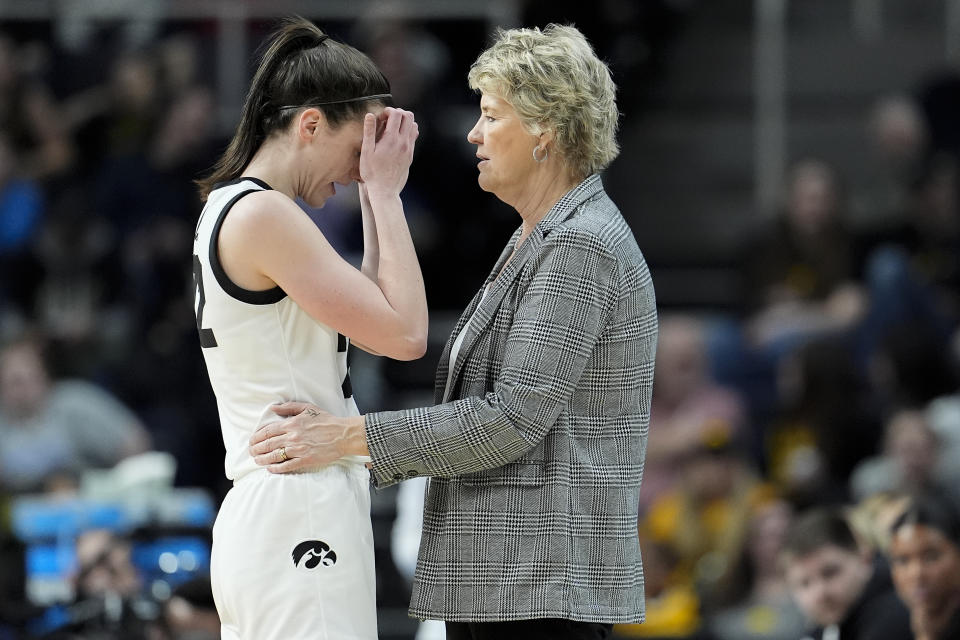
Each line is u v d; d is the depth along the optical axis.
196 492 16.88
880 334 20.58
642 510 18.09
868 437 19.42
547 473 8.03
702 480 17.22
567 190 8.40
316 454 7.96
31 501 16.09
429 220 21.50
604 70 8.37
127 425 19.48
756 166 25.20
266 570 7.95
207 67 22.95
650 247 24.67
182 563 13.19
